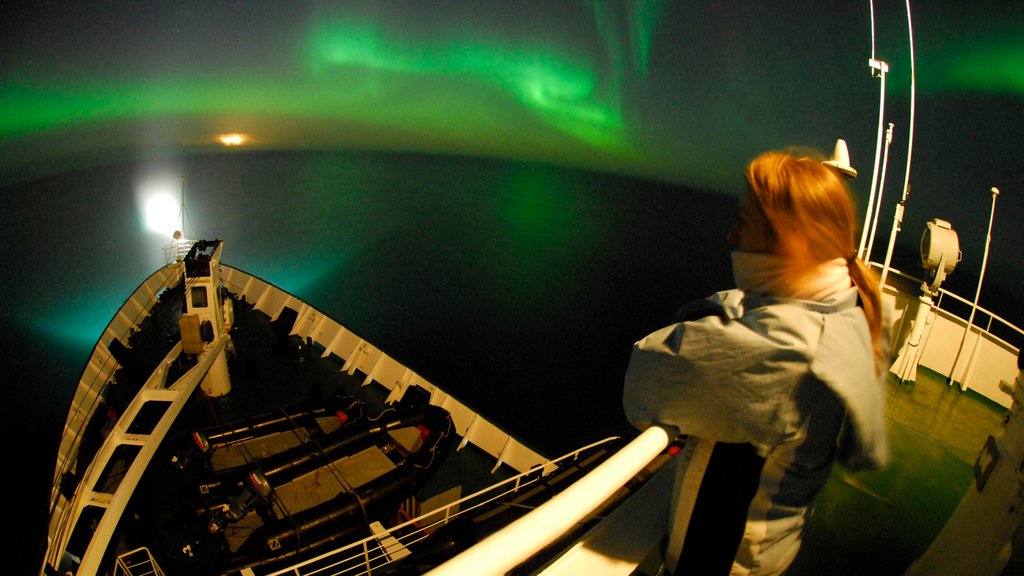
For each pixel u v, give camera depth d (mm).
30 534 7066
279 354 11555
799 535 1564
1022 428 2410
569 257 50781
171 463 8047
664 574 1782
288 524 6695
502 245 54188
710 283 44188
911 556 4195
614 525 1796
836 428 1364
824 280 1345
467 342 29547
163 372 8742
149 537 6930
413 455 7996
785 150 1607
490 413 22234
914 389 6836
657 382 1412
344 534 6820
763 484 1446
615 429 21453
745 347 1244
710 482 1516
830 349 1237
